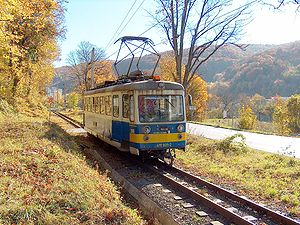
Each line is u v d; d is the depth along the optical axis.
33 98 38.97
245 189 9.20
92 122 18.52
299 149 16.55
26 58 26.53
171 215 7.27
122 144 13.16
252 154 14.38
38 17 21.61
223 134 24.00
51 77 44.12
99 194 6.92
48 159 9.02
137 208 7.86
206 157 13.96
